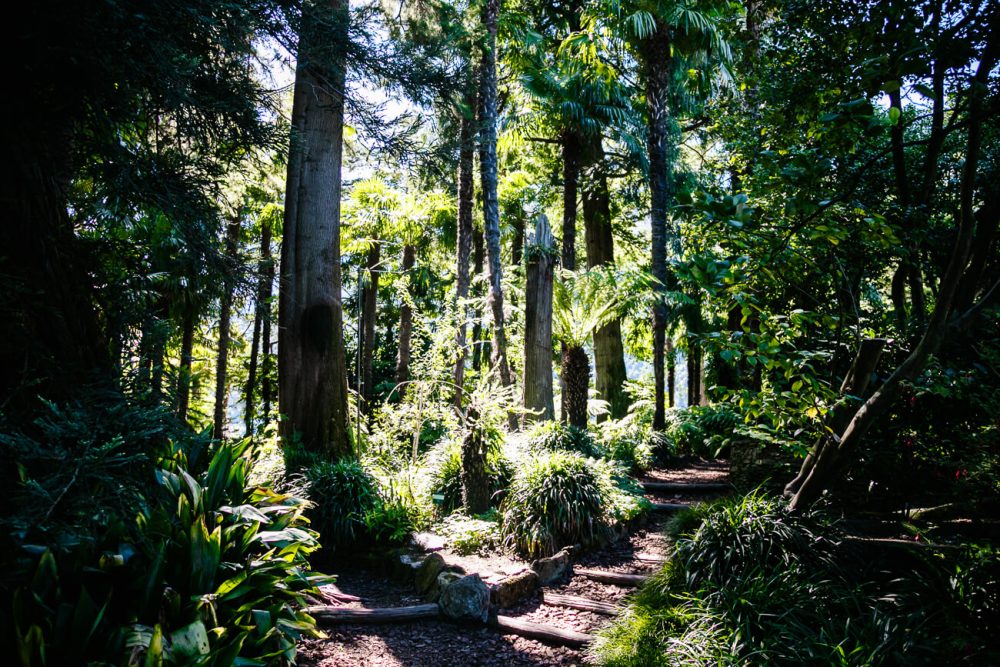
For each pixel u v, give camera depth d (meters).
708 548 4.69
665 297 11.52
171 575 3.40
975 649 3.24
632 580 5.63
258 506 4.53
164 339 4.45
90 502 2.91
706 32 11.21
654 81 11.86
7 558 3.07
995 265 4.84
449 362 8.02
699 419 12.53
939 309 3.84
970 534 5.01
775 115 4.10
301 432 8.05
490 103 10.02
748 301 3.72
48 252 4.08
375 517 6.39
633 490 8.01
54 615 2.79
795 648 3.52
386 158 6.66
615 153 16.67
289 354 8.23
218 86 4.64
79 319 4.19
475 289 16.52
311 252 8.33
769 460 7.12
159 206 4.29
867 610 3.97
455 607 5.08
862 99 2.89
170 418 3.83
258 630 3.60
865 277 6.27
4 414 3.34
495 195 9.84
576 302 11.23
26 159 3.97
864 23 3.33
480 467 6.93
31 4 3.28
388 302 19.53
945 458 5.59
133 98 3.95
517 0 15.94
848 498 6.19
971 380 4.73
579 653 4.55
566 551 6.05
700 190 2.91
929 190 5.02
